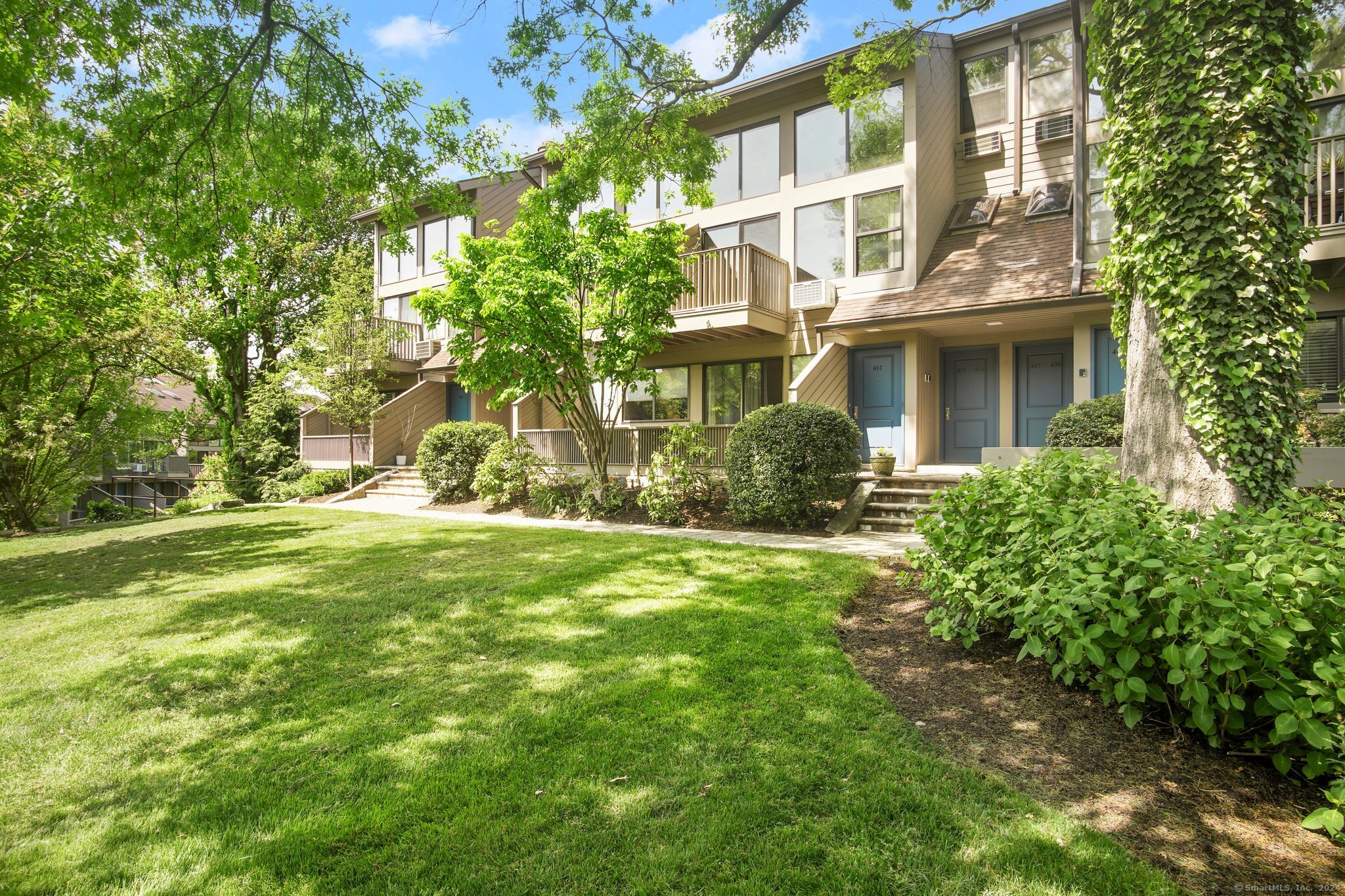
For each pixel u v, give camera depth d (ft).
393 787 10.05
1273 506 13.92
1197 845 8.32
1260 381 14.75
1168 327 15.94
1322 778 9.52
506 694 13.26
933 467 39.32
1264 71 14.75
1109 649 11.08
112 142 21.17
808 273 44.29
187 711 13.39
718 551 25.61
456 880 7.98
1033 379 38.91
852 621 17.34
